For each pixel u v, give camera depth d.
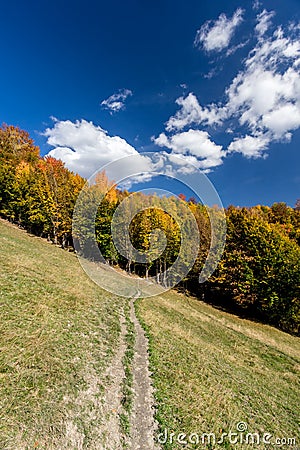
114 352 10.16
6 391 6.29
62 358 8.32
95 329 11.53
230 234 34.94
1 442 5.15
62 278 18.23
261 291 29.70
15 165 51.03
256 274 30.73
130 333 12.66
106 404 7.22
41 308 11.30
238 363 14.66
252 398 10.28
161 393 8.29
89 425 6.34
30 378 6.96
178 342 13.67
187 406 8.09
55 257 26.19
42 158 58.62
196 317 23.45
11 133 61.28
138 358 10.34
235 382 11.16
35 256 22.62
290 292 28.31
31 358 7.75
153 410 7.54
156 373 9.40
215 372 11.38
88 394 7.28
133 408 7.43
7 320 9.38
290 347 22.83
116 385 8.18
